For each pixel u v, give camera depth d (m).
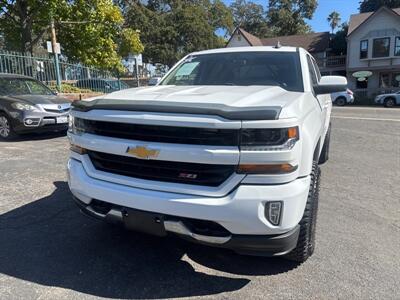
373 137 10.27
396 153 8.09
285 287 2.94
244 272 3.14
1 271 3.08
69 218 4.11
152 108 2.70
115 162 2.93
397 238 3.85
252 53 4.50
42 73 14.45
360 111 20.98
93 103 3.03
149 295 2.82
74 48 20.94
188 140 2.61
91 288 2.88
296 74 4.07
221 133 2.52
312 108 3.39
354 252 3.53
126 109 2.81
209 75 4.33
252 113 2.48
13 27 20.03
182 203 2.61
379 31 38.62
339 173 6.39
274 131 2.48
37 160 6.57
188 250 3.48
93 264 3.22
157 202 2.68
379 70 39.56
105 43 21.58
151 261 3.29
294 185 2.58
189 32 45.22
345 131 11.46
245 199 2.50
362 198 5.10
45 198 4.69
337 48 47.06
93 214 3.07
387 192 5.37
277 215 2.53
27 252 3.39
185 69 4.59
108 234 3.76
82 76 17.56
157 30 44.56
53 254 3.36
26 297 2.75
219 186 2.57
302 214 2.72
